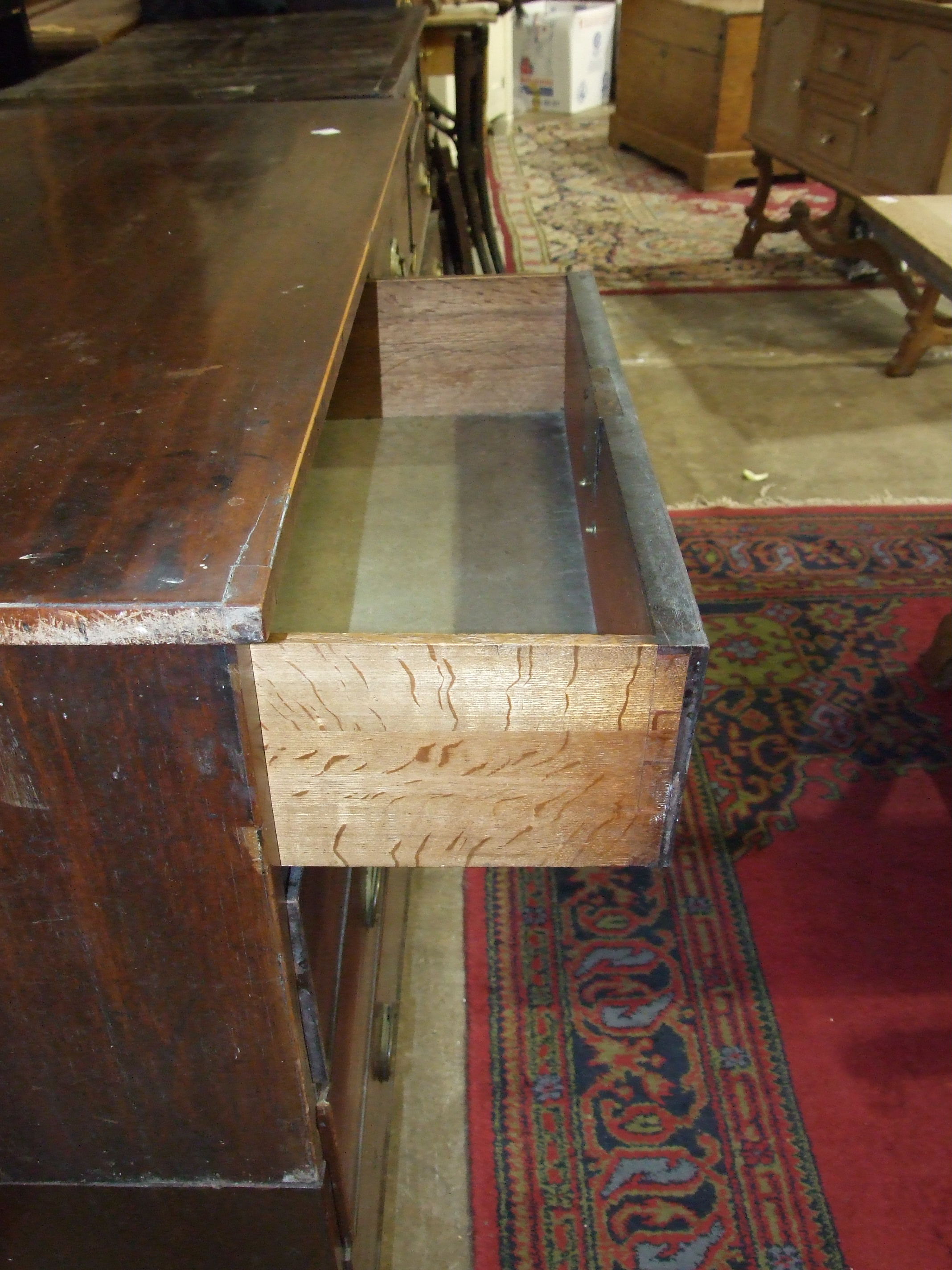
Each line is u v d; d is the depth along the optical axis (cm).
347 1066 90
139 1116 79
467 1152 118
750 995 134
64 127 152
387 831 69
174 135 146
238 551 57
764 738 174
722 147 436
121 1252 91
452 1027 131
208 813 63
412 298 131
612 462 85
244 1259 90
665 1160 116
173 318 87
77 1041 74
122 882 66
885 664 190
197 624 53
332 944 82
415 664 61
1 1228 88
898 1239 109
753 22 407
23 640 54
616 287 357
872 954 139
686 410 281
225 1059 75
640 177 470
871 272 359
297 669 61
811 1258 107
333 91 168
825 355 310
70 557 57
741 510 236
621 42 480
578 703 63
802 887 149
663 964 138
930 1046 128
